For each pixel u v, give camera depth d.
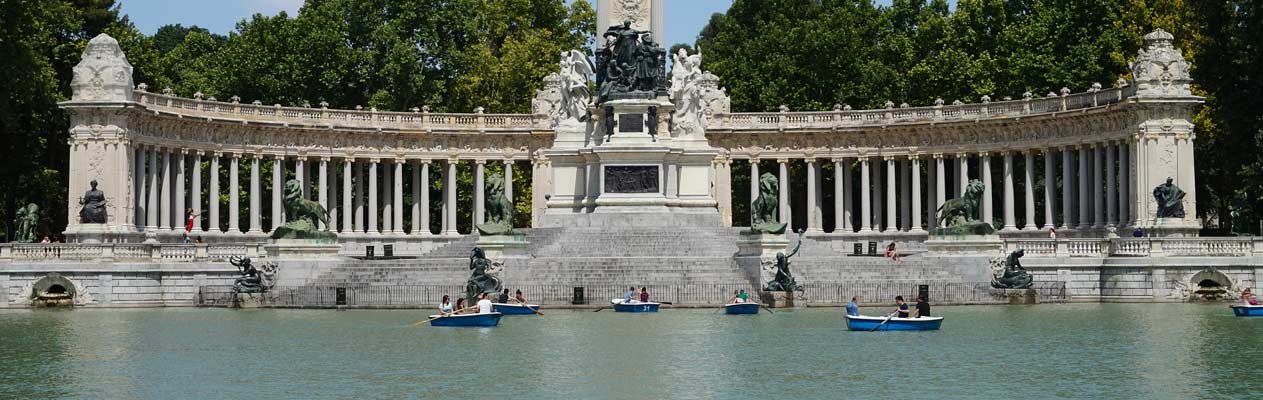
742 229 96.25
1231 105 104.00
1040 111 111.81
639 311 77.88
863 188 122.19
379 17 131.88
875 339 61.97
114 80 100.69
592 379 49.84
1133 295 87.31
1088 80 119.94
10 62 98.75
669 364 53.56
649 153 102.12
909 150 120.44
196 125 111.00
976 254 88.75
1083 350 57.59
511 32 144.25
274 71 126.44
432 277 85.12
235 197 115.44
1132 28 118.12
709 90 122.88
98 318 76.06
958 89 129.25
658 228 96.69
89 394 47.34
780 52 136.75
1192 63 107.50
